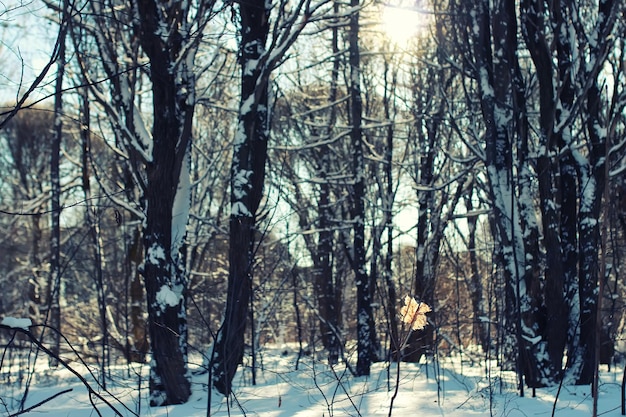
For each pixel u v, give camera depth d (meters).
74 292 21.05
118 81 8.95
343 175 15.73
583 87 8.49
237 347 8.38
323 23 12.95
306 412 6.78
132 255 18.31
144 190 8.70
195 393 8.20
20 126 24.47
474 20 9.96
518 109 9.51
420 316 4.36
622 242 14.74
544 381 9.06
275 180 15.63
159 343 7.98
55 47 3.17
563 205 9.66
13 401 8.53
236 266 8.56
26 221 25.47
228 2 7.98
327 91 19.00
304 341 21.12
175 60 8.62
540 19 9.08
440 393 8.27
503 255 9.46
